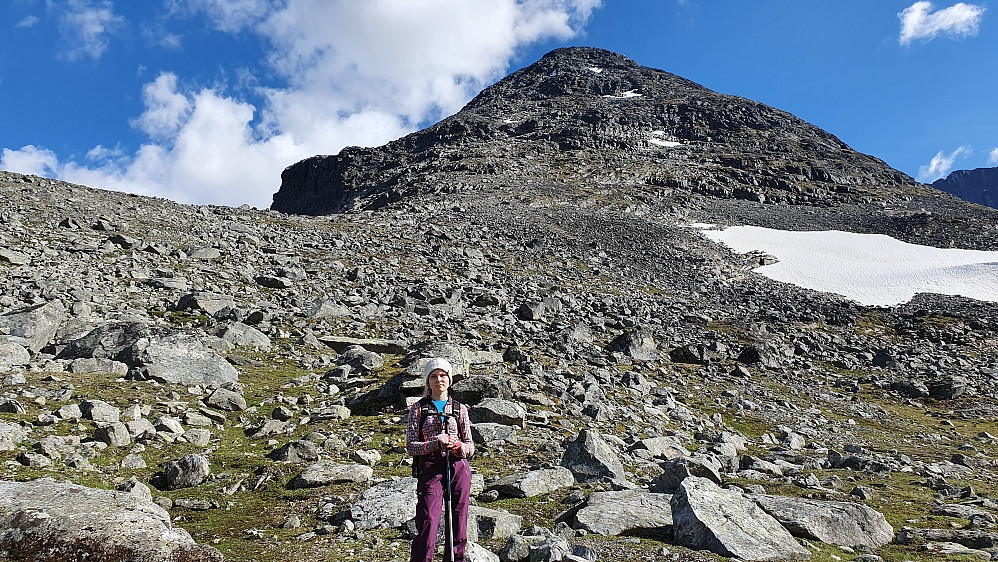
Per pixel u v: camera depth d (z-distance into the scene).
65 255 34.34
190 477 10.39
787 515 8.69
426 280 44.78
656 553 7.40
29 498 6.68
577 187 146.38
